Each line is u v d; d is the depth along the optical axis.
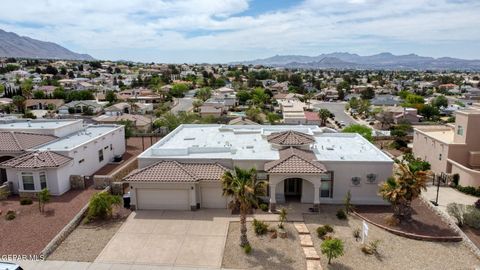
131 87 168.75
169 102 120.50
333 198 28.80
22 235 23.52
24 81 151.00
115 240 23.08
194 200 27.42
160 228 24.75
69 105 97.38
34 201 29.55
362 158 29.44
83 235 23.75
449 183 36.78
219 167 28.28
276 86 177.88
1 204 28.80
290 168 26.67
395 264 20.42
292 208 27.66
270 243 22.55
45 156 31.17
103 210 25.91
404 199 24.92
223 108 100.44
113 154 43.00
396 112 92.44
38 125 41.16
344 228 24.62
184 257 21.05
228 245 22.34
